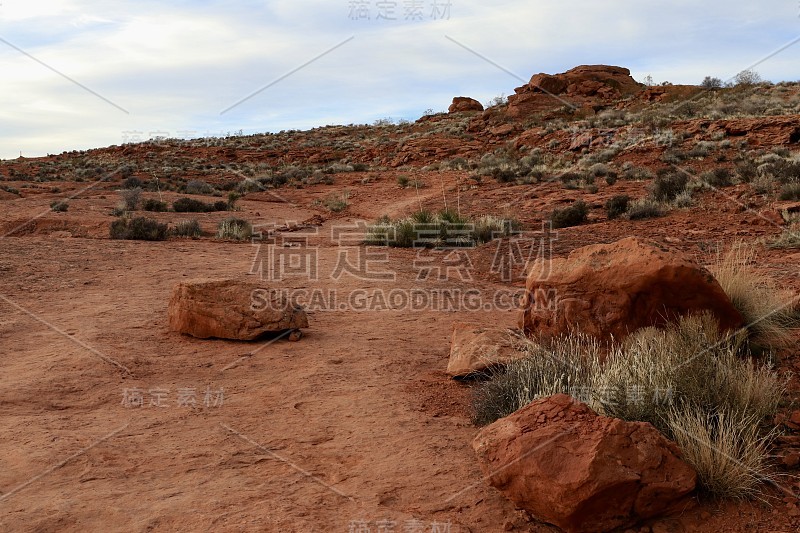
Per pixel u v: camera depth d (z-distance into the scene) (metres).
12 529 4.10
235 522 4.19
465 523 4.26
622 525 4.12
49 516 4.26
